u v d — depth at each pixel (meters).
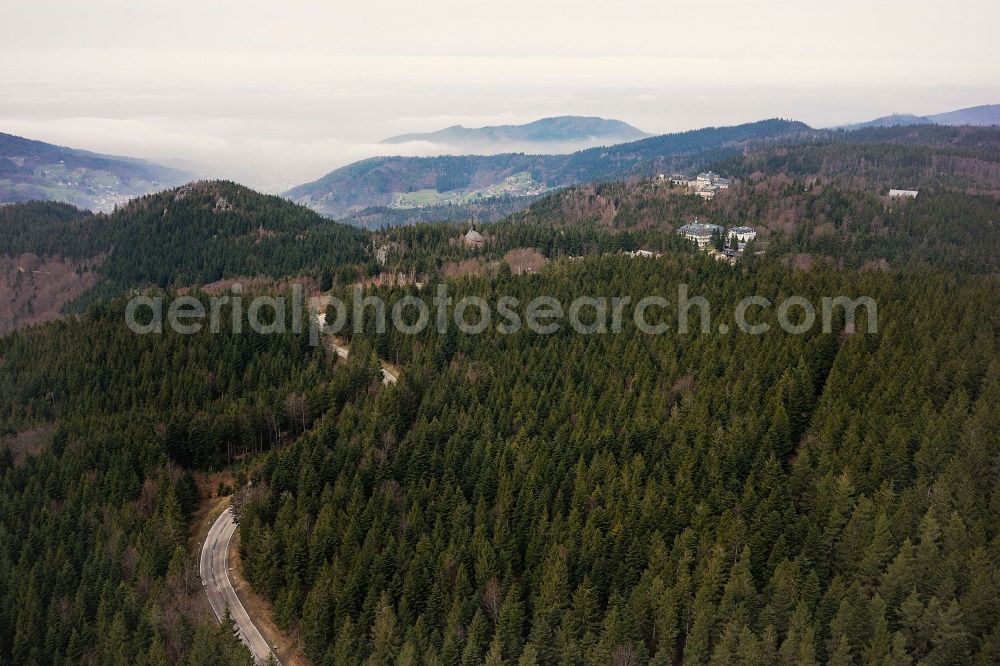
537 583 98.69
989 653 80.88
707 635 87.44
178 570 107.94
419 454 127.12
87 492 125.88
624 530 103.31
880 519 94.94
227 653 91.44
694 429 127.38
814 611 89.81
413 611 98.75
